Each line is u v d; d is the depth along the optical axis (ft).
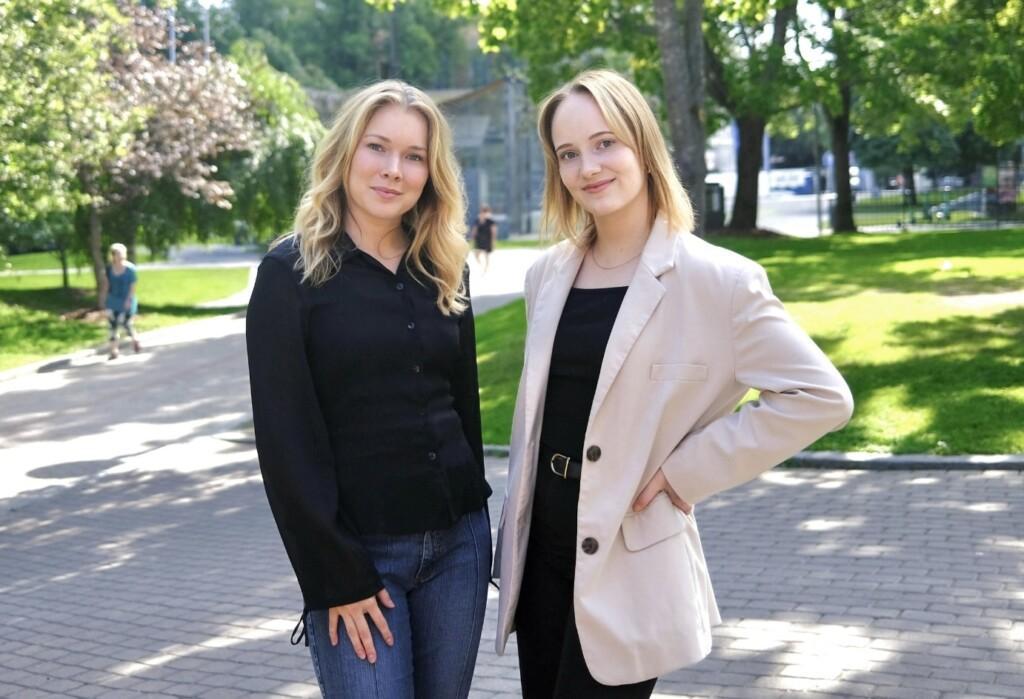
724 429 9.24
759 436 9.12
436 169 9.74
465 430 10.14
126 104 82.53
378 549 9.30
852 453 29.40
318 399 9.28
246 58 102.42
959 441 29.55
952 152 176.35
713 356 9.41
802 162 306.55
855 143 183.21
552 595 10.11
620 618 9.45
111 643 19.54
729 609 18.98
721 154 263.29
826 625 17.95
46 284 107.86
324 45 295.28
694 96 39.63
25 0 61.57
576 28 58.95
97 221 86.22
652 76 90.48
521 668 10.48
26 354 65.77
